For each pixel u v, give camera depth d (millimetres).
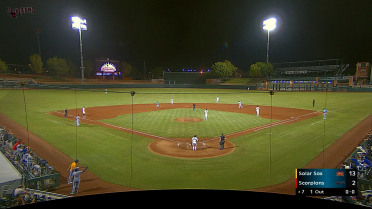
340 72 81625
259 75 90938
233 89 82250
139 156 17438
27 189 11422
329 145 19656
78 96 58969
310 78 78125
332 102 47375
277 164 15797
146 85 88000
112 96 61406
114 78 109250
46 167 13781
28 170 12898
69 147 19297
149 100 54688
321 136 22469
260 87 77875
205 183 13086
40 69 89312
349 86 62875
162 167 15406
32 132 23984
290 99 53688
